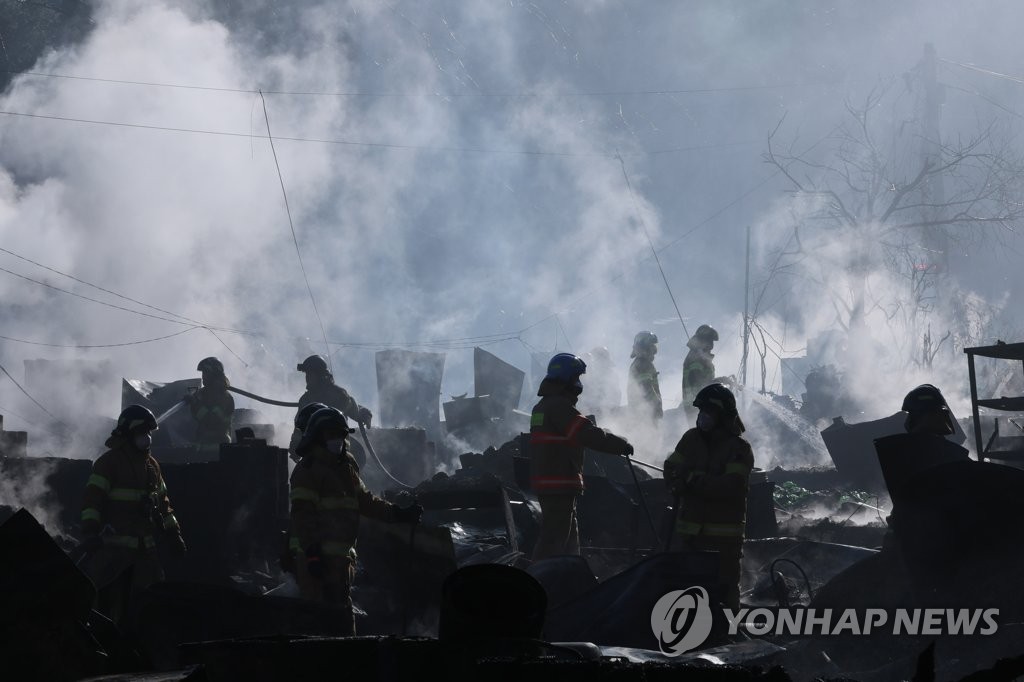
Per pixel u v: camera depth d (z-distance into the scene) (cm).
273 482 3234
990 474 2288
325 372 4131
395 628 2355
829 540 3728
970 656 2128
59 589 1620
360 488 2234
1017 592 2194
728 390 2427
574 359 2725
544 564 2356
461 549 3014
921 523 2330
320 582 2125
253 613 1955
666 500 3434
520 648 1445
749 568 3212
